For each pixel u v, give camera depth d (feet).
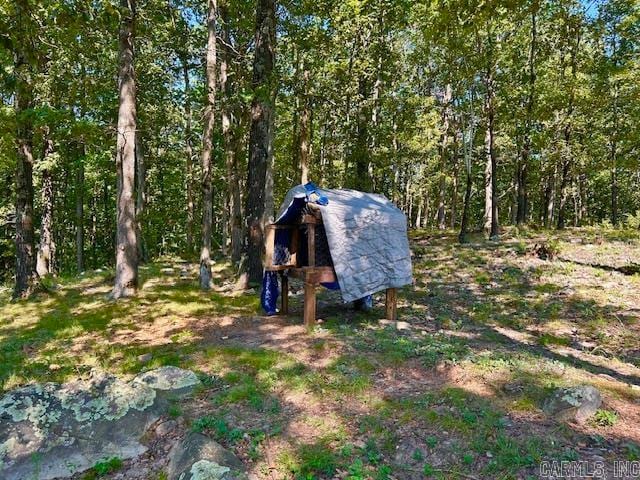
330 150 63.10
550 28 59.67
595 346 23.27
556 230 61.31
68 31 17.06
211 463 12.00
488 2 16.94
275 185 67.10
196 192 91.71
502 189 108.47
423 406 15.07
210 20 38.11
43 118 31.17
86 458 13.70
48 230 54.70
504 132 68.54
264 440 13.65
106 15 16.83
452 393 15.72
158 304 32.76
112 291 36.37
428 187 104.63
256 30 36.83
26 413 14.88
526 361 18.65
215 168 70.85
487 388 16.17
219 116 56.29
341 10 44.78
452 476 11.83
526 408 14.69
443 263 43.47
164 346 23.06
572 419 14.08
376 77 58.70
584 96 54.44
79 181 75.46
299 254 30.60
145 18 40.24
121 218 36.50
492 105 55.62
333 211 25.14
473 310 29.71
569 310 28.76
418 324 26.66
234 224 51.98
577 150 59.52
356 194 28.25
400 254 26.48
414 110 65.67
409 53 70.64
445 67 58.13
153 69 56.80
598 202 126.31
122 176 36.42
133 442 14.46
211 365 19.72
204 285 39.11
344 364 18.90
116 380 17.40
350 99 53.11
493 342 23.09
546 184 90.84
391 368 18.57
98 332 26.20
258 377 18.12
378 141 59.36
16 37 14.49
